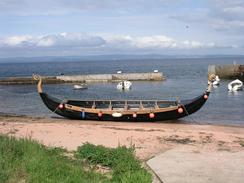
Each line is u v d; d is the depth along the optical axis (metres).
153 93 48.69
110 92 49.81
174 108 23.02
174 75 93.38
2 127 17.50
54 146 12.33
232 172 9.27
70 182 7.92
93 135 15.16
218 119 26.45
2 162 8.55
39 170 8.38
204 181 8.56
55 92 49.91
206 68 141.38
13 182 7.79
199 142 13.88
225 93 46.62
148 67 167.00
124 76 67.25
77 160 10.02
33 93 47.34
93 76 65.38
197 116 27.31
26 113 29.39
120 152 10.08
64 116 23.97
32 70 150.88
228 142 13.98
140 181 8.29
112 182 8.35
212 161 10.37
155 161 10.39
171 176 8.95
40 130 16.44
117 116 23.00
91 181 8.20
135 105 24.97
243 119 26.58
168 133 16.22
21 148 9.90
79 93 48.53
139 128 18.97
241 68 62.66
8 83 61.22
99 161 9.90
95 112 23.23
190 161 10.37
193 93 48.91
